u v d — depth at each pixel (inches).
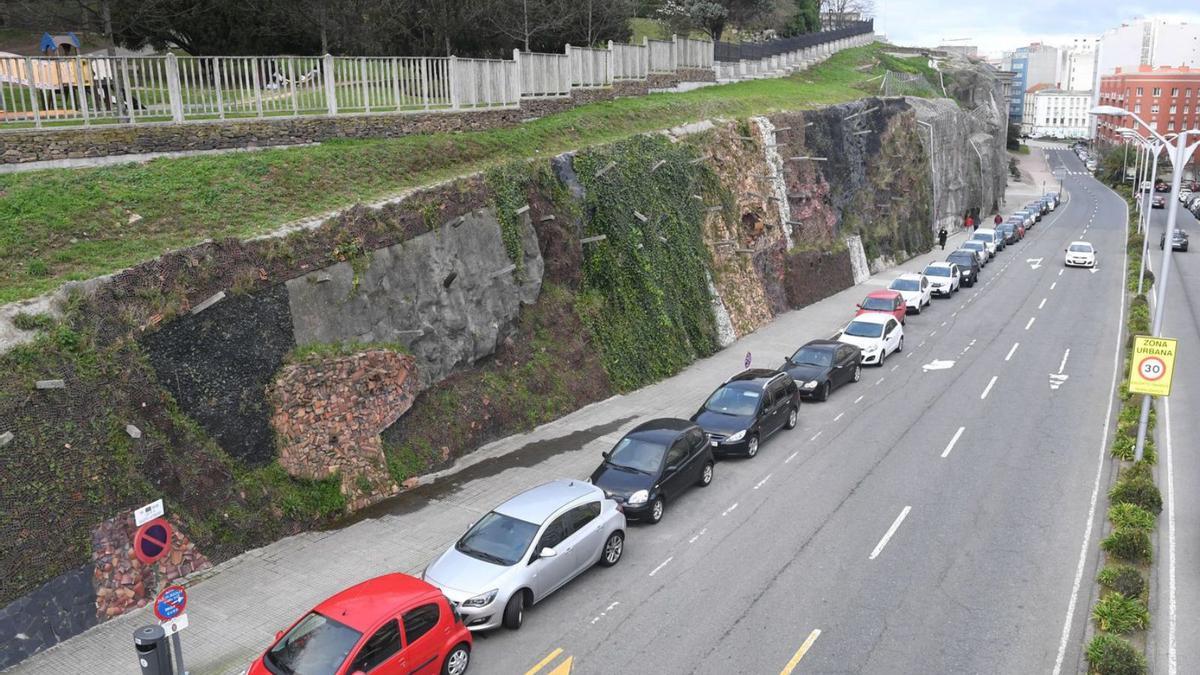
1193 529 582.6
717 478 687.7
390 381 650.8
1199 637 452.4
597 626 464.4
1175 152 730.2
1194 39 5871.1
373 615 388.5
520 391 781.3
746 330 1159.6
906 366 1042.7
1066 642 446.6
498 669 424.2
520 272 804.6
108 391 488.7
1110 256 1963.6
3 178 599.5
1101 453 729.0
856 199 1644.9
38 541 441.1
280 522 561.6
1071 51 7593.5
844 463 714.2
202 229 597.6
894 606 482.0
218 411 550.3
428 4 1245.1
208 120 709.9
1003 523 590.9
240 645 440.8
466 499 622.8
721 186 1186.6
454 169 804.0
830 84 2063.2
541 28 1379.2
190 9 1026.1
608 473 609.9
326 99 790.5
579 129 1035.3
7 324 466.0
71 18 941.8
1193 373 970.7
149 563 442.3
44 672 416.8
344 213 651.5
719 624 464.4
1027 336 1187.3
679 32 2081.7
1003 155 3132.4
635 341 928.3
